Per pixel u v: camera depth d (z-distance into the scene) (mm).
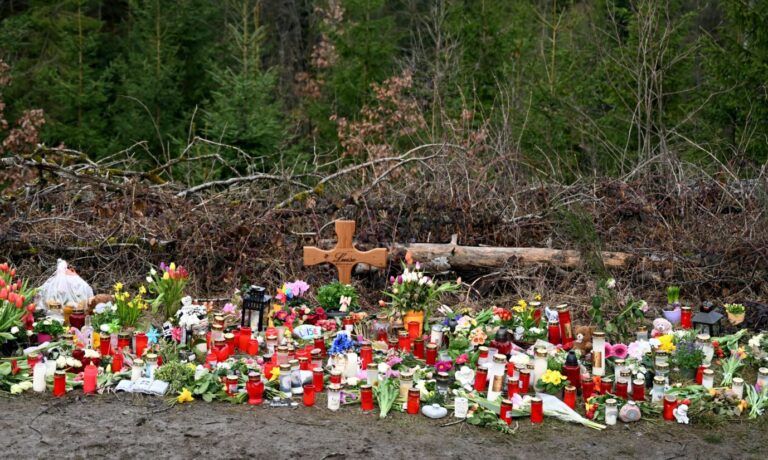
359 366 6109
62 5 19172
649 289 8398
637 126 12812
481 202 9219
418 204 8938
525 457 4977
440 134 14391
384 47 17641
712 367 6488
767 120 12484
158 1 18406
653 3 13555
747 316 7582
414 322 6645
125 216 8469
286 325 6949
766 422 5602
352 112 17672
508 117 12492
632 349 6305
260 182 10703
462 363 6230
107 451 4914
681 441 5277
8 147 14641
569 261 8391
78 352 6043
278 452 4938
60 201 9008
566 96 14180
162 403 5621
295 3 24359
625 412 5512
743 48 12617
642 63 13266
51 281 7145
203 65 19062
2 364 5980
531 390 5859
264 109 14391
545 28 17156
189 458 4848
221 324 6383
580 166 13422
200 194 9398
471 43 16359
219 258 8336
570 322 6609
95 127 17422
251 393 5633
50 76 17578
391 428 5320
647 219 9242
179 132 17844
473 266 8430
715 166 12172
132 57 18406
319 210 8844
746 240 8344
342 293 7414
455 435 5250
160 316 7426
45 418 5344
